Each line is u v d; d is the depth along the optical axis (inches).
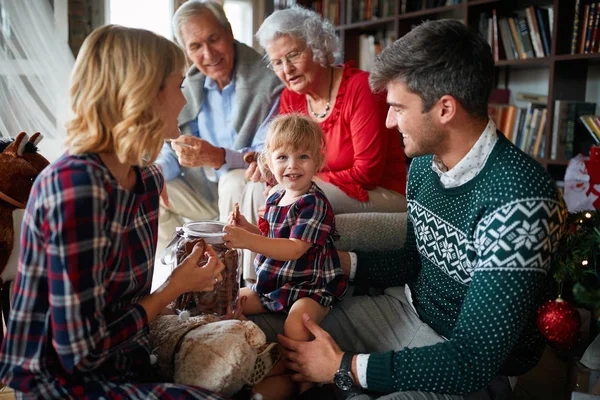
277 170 61.4
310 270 60.0
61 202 37.3
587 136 114.8
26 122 113.1
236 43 104.5
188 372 46.1
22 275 39.4
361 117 82.4
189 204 106.6
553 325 49.7
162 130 41.3
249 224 63.1
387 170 87.1
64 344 38.1
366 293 68.4
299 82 85.3
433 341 55.1
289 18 82.8
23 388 40.1
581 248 52.2
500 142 49.0
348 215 74.4
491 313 45.7
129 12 149.1
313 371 51.2
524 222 45.3
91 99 40.1
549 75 114.4
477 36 47.7
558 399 64.6
